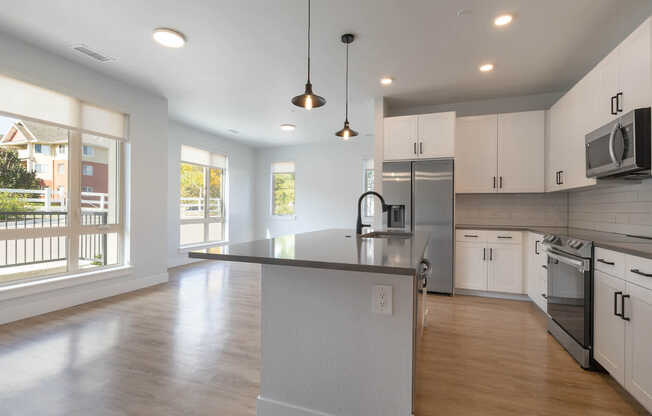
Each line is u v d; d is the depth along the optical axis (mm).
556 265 2811
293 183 7984
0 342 2666
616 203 3064
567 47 3104
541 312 3531
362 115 5379
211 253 1492
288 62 3469
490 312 3527
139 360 2377
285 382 1707
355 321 1582
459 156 4316
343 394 1606
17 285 3188
